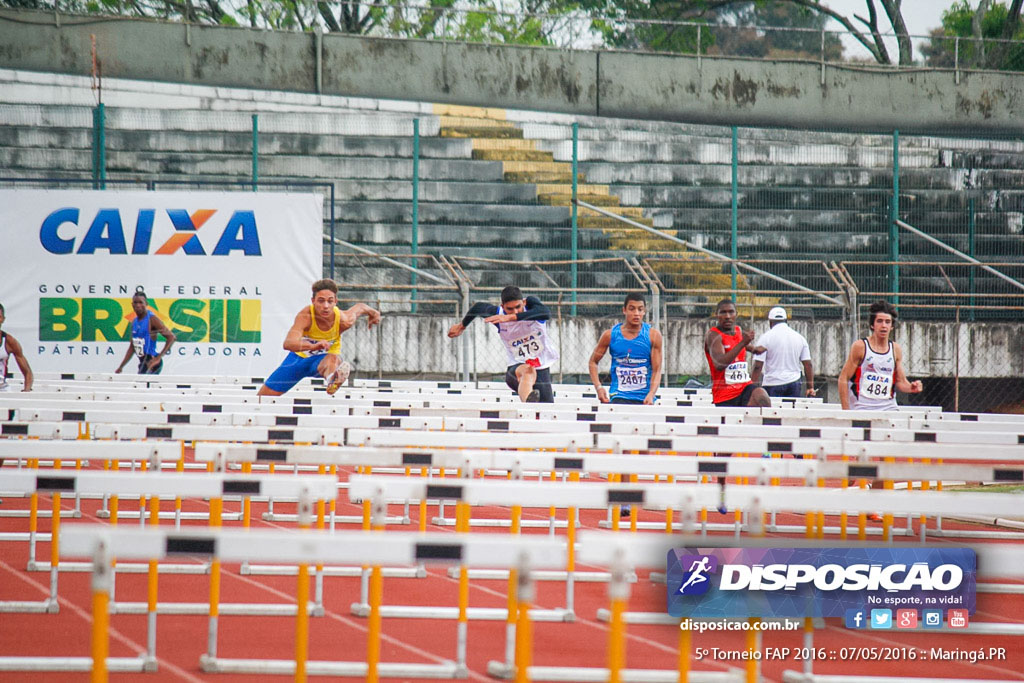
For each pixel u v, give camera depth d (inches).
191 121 3619.6
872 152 3937.0
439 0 4325.8
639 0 4877.0
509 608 743.7
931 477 890.1
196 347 2650.1
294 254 2669.8
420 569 1093.1
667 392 1972.2
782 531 1400.1
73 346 2630.4
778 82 3978.8
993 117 4025.6
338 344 1672.0
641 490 690.2
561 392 2003.0
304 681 622.2
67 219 2632.9
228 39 3745.1
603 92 3922.2
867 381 1601.9
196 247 2655.0
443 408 1392.7
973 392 3316.9
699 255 3533.5
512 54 3887.8
